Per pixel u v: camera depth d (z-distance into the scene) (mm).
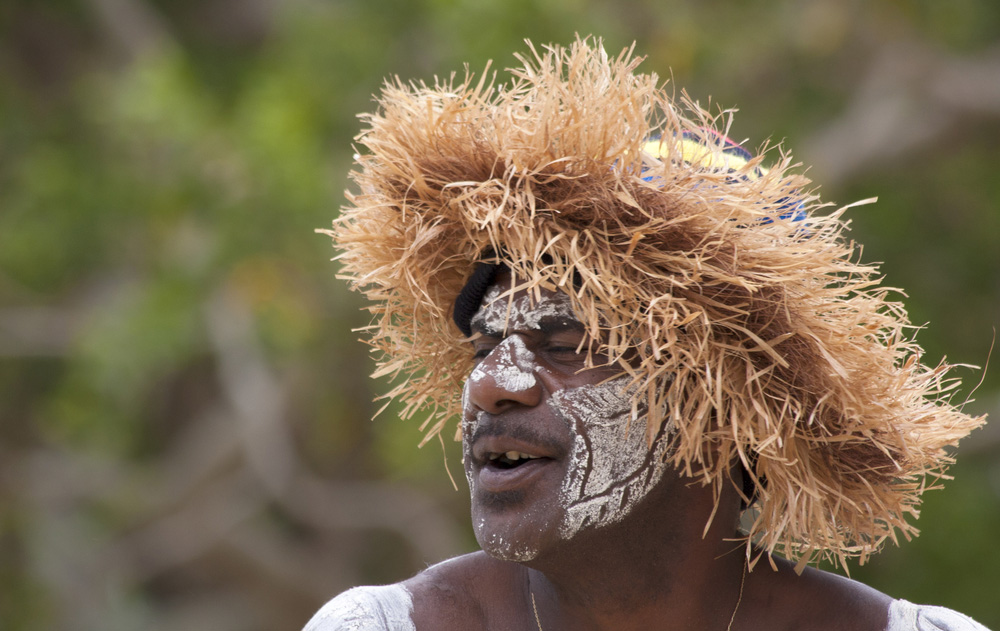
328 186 25859
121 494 33188
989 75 28672
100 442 31000
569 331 6664
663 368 6340
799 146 28625
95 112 28328
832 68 28938
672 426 6652
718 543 6906
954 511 27594
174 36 35531
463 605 7203
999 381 28891
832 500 6855
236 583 38750
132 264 28906
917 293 29875
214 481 33406
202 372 37156
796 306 6539
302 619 35969
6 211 28750
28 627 32375
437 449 27328
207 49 35594
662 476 6672
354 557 36688
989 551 27609
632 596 6816
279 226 25594
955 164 30828
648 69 26000
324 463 35469
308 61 27125
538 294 6371
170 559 34000
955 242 30406
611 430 6582
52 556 33688
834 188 28969
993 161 30797
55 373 33062
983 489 28359
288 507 33656
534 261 6340
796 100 29312
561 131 6488
